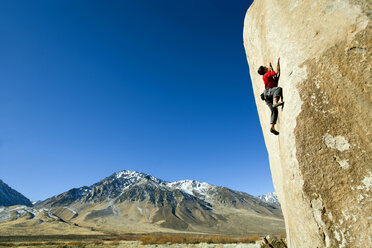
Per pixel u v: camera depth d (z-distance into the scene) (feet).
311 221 11.05
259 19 19.53
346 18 12.01
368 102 10.43
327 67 12.00
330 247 9.96
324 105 11.66
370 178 9.45
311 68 12.63
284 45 14.88
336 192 10.25
